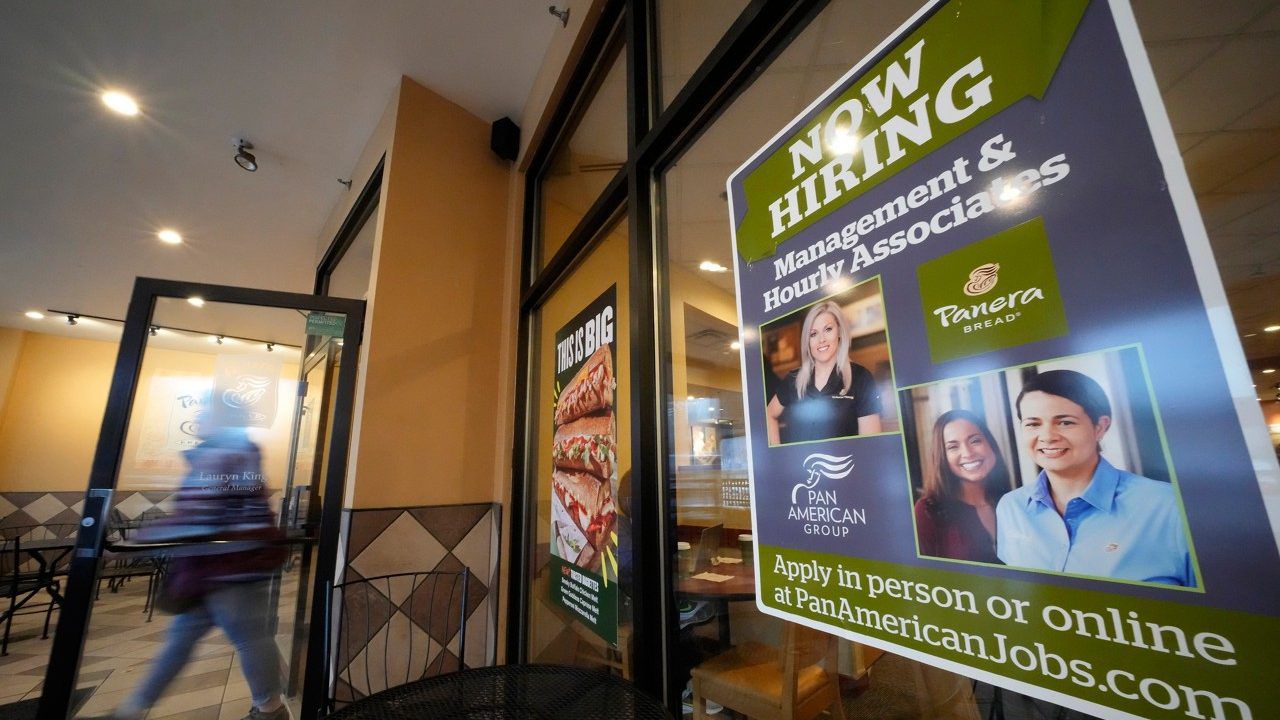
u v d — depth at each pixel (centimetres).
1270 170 49
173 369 237
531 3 219
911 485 74
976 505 65
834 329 90
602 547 169
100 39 229
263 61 245
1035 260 62
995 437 64
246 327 260
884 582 77
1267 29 50
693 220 146
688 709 123
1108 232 55
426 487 223
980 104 70
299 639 238
